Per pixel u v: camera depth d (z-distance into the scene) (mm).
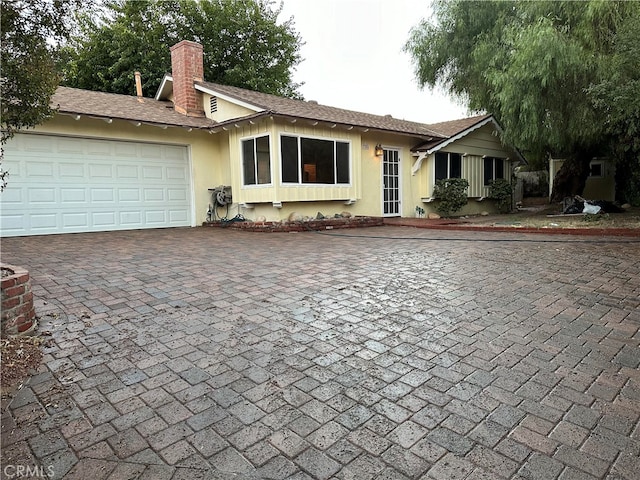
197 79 12031
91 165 9547
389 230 10219
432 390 2389
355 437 1973
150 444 1924
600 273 4980
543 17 10234
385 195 12984
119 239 8266
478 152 15070
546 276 4887
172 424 2076
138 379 2512
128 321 3449
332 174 11078
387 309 3771
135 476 1719
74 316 3553
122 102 11180
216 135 11781
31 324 3197
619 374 2553
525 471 1733
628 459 1803
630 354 2824
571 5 10453
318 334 3203
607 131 11148
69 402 2262
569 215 12344
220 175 11859
